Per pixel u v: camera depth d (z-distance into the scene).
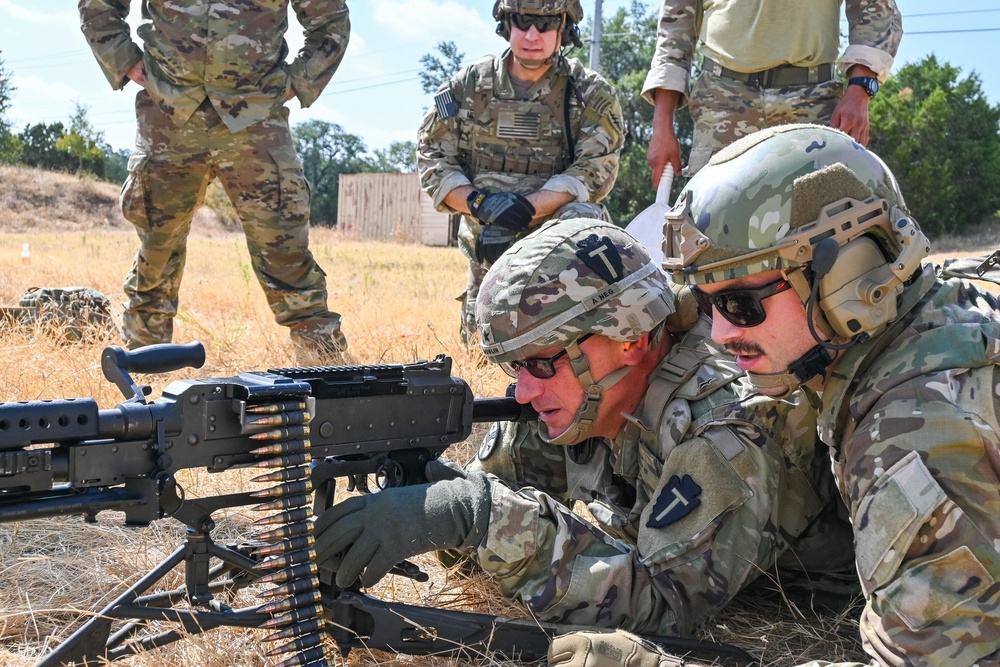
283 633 2.18
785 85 4.90
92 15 5.29
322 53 5.65
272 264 5.54
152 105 5.35
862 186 2.03
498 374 5.18
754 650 2.53
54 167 57.75
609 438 2.76
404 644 2.35
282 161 5.48
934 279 2.18
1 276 9.86
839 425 2.14
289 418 2.17
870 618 1.91
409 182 43.91
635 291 2.54
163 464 2.04
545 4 5.18
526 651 2.35
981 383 1.93
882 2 4.72
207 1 5.23
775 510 2.46
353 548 2.28
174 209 5.48
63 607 2.63
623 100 40.31
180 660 2.35
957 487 1.86
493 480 2.43
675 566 2.36
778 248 2.02
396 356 5.62
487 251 5.30
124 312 5.69
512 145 5.57
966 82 44.75
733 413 2.44
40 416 1.88
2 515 1.85
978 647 1.78
